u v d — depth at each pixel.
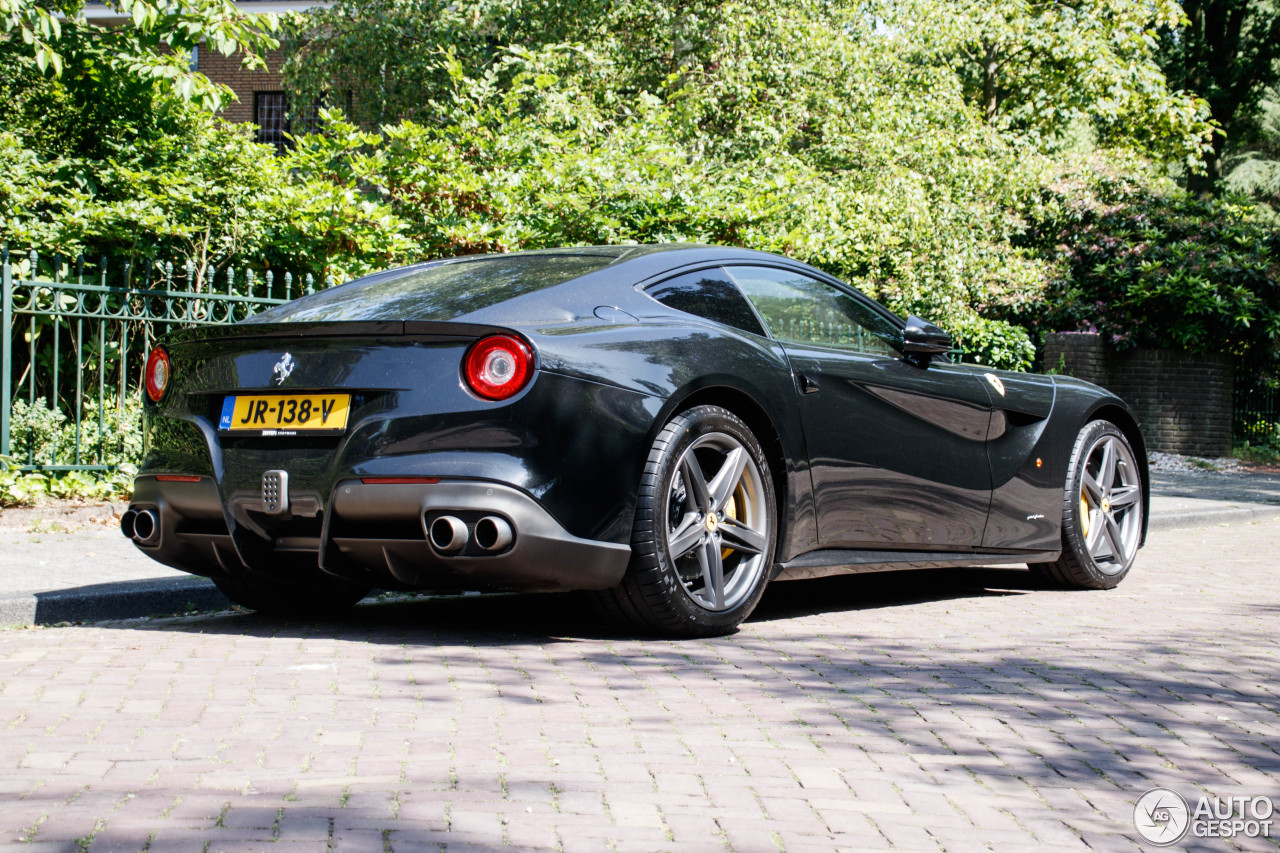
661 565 3.83
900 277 13.40
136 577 4.99
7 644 3.92
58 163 8.30
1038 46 21.22
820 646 3.98
